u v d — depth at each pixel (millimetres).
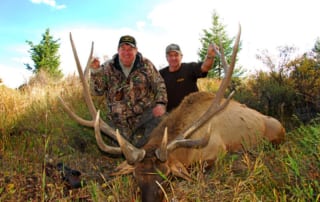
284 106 3096
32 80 4523
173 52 2770
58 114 2740
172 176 1569
